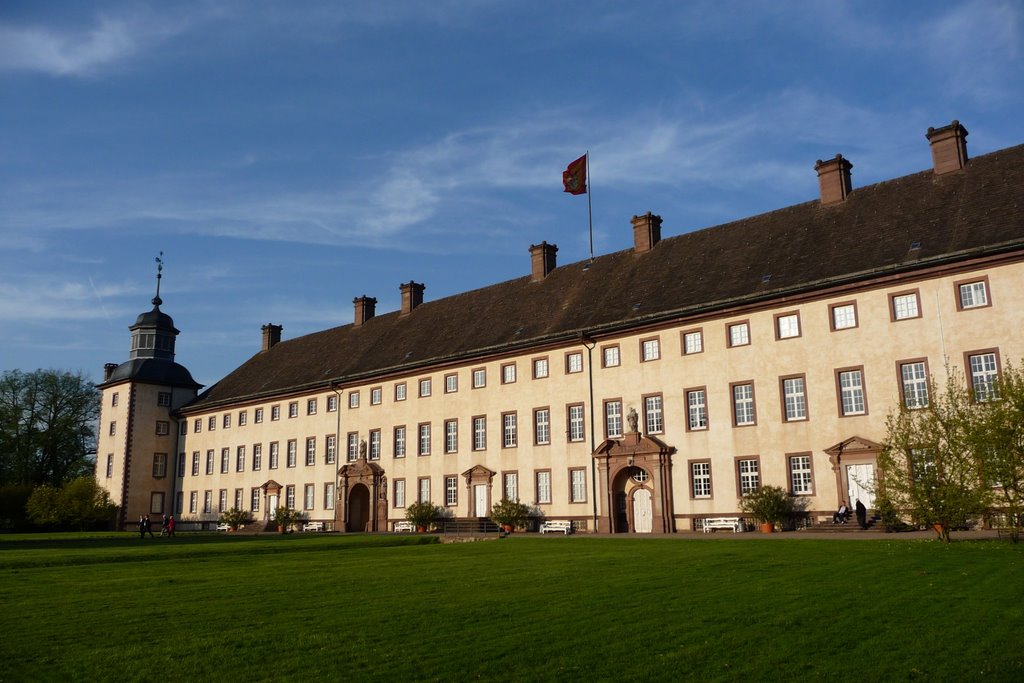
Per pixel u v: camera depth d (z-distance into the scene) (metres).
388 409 61.06
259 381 75.69
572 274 56.84
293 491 67.75
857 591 16.25
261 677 10.60
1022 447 26.89
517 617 14.16
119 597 17.69
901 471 28.70
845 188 45.31
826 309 39.97
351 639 12.64
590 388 48.69
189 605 16.31
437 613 14.73
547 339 50.69
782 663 10.91
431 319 64.69
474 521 52.66
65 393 90.00
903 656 11.14
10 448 85.50
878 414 37.66
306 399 68.25
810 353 40.19
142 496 79.25
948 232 37.69
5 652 12.09
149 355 84.44
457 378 56.41
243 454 73.69
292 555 30.66
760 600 15.44
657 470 44.44
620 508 47.12
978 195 38.66
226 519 69.62
